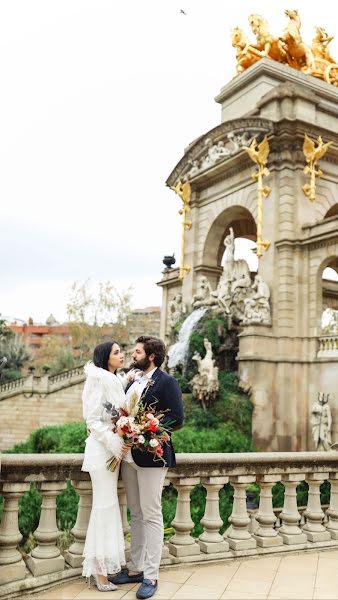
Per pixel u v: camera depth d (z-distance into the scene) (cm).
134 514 676
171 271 4394
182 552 740
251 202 3359
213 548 761
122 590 641
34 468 654
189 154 3878
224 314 3241
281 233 3058
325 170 3294
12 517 640
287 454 841
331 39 4084
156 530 639
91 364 670
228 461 784
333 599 637
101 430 626
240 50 3984
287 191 3086
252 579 695
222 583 676
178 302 3947
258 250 3119
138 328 8125
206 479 776
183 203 3956
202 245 3819
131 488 673
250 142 3312
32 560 653
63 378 3975
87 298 7050
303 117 3167
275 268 3028
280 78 3722
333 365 2691
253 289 3078
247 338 2903
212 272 3828
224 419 2756
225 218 3741
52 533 664
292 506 852
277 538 816
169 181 4188
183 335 3353
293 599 633
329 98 3812
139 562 668
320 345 2841
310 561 777
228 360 3119
